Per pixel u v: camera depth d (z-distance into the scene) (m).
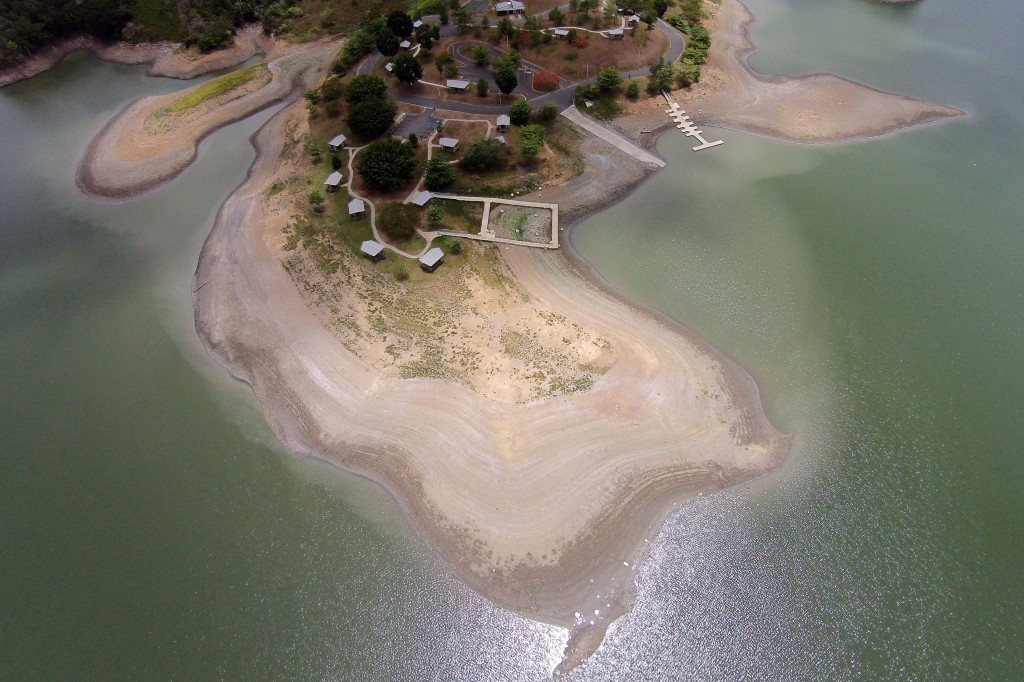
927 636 40.06
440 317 60.09
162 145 88.44
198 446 52.84
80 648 42.16
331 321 60.88
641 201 74.12
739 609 41.81
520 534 45.25
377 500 48.22
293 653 41.22
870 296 62.03
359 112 78.75
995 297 61.41
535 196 73.56
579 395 52.84
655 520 45.88
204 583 44.56
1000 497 46.56
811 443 50.44
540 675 39.84
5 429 55.62
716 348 57.69
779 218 71.25
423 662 40.59
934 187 75.25
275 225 71.06
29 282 70.06
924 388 53.91
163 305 65.81
